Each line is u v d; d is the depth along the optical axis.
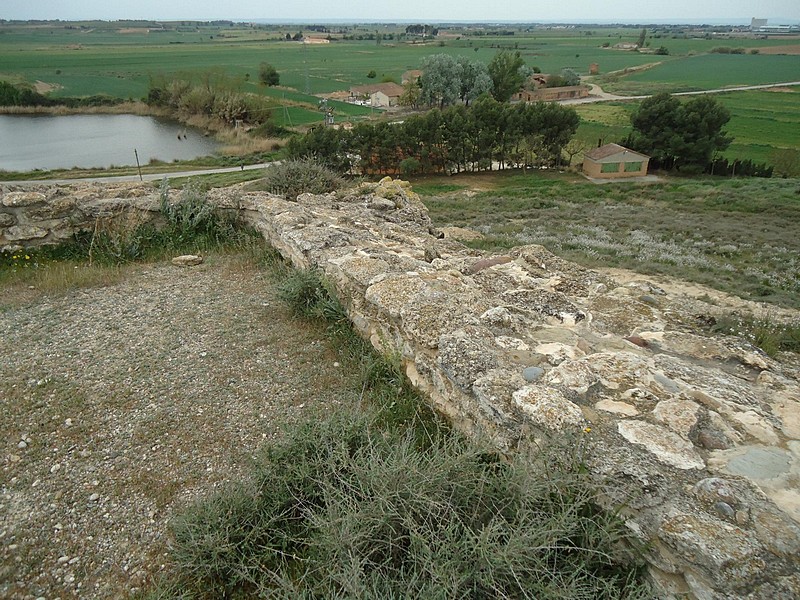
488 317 4.63
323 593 2.77
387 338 5.10
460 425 3.94
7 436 4.27
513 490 2.86
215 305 6.68
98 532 3.47
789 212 31.55
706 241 22.94
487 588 2.53
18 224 8.43
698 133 57.84
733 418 3.29
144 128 82.75
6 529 3.46
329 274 6.29
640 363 3.82
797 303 12.97
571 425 3.07
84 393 4.83
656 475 2.74
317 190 13.44
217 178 49.56
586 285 6.49
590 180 54.41
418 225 11.36
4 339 5.80
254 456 4.01
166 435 4.31
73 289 7.20
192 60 169.50
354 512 2.87
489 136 56.72
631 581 2.63
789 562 2.27
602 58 196.62
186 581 3.14
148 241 8.95
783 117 87.62
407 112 89.00
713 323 6.03
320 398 4.77
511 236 20.91
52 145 68.94
